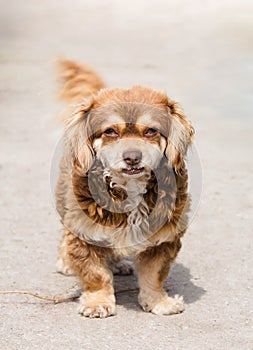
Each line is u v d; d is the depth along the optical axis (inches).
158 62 806.5
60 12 1373.0
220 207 354.6
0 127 542.0
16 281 265.1
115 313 235.8
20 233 322.0
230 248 299.7
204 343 209.5
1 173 423.8
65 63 290.4
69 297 249.8
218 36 989.8
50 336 215.2
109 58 842.2
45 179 410.6
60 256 273.9
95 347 207.2
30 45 970.1
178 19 1190.9
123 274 278.5
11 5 1485.0
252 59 798.5
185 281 265.4
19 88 679.7
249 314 232.8
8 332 218.1
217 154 459.8
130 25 1160.8
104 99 231.6
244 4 1285.7
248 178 406.9
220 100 610.2
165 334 217.0
